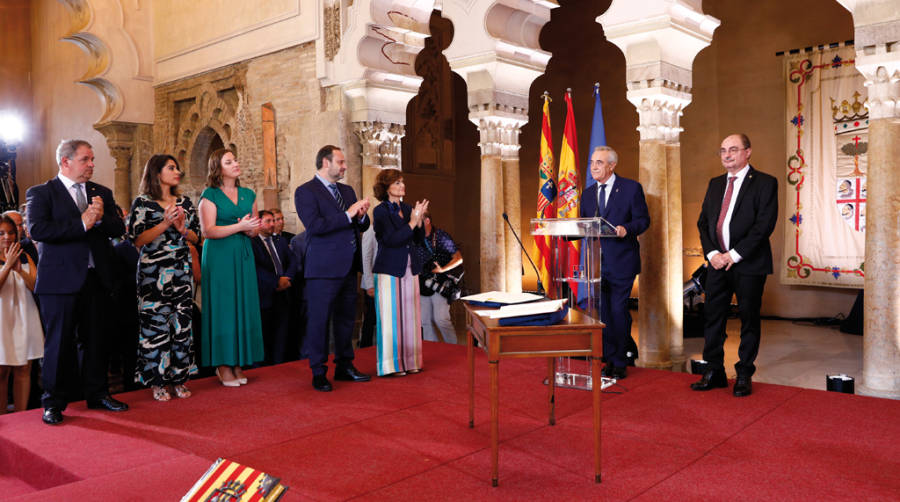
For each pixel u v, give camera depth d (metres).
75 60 13.18
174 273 4.70
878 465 3.16
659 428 3.80
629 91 6.05
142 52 10.81
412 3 8.00
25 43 14.78
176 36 10.42
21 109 14.70
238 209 5.05
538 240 6.14
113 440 3.80
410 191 13.66
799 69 11.18
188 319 4.79
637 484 3.00
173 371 4.72
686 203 12.62
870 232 4.87
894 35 4.63
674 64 6.05
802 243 11.23
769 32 11.66
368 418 4.16
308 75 8.45
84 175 4.29
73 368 5.31
